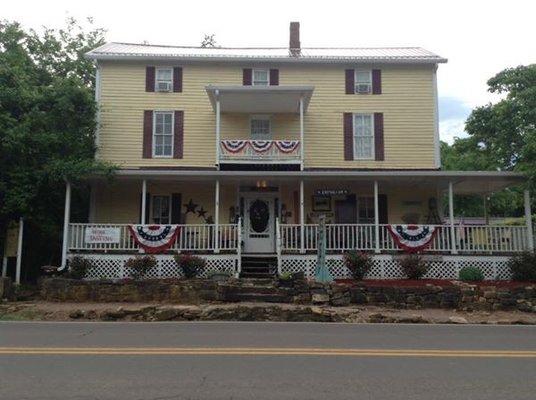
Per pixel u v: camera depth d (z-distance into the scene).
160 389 6.37
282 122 23.83
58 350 8.98
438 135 23.66
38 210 20.39
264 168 22.12
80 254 19.73
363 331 11.92
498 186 22.44
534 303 16.14
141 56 23.55
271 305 15.33
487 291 16.31
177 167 23.25
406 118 23.81
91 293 16.89
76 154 21.50
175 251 19.89
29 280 22.58
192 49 26.42
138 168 23.14
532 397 6.11
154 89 23.81
